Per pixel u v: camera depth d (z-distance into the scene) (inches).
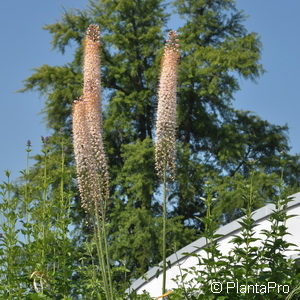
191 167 1199.6
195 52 1311.5
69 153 1143.6
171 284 450.6
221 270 287.4
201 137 1311.5
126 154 1196.5
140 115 1323.8
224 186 1114.1
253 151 1347.2
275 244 286.0
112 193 1250.6
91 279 336.2
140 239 1067.9
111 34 1366.9
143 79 1371.8
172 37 272.7
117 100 1282.0
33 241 350.6
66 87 1305.4
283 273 281.6
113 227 1147.9
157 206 1216.2
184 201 1214.9
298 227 385.7
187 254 296.8
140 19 1363.2
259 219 396.2
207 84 1300.4
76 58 1352.1
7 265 337.7
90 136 262.7
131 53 1349.7
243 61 1277.1
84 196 260.7
